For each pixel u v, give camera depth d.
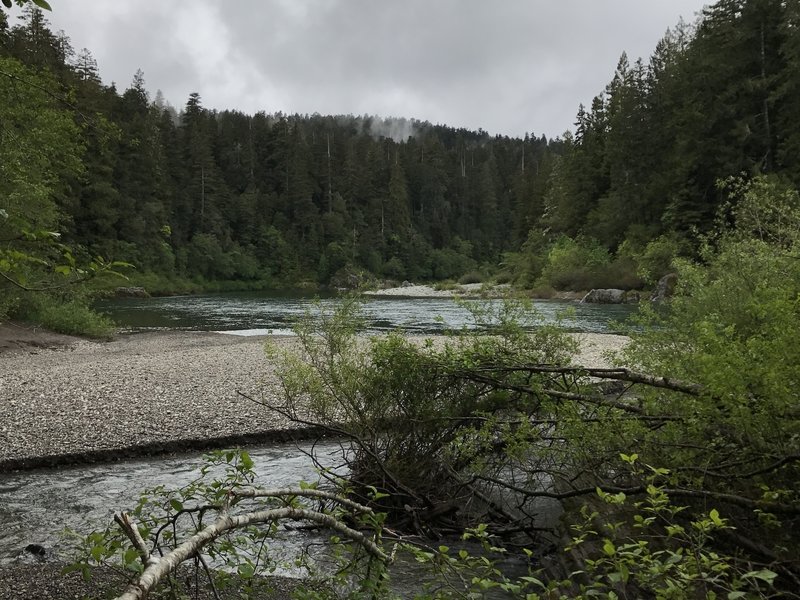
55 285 3.37
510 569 4.39
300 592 3.13
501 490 5.53
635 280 38.41
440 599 2.83
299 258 90.31
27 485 6.65
